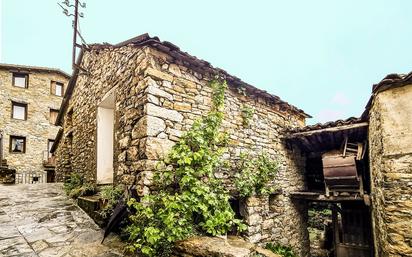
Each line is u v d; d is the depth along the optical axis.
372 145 4.68
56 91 17.02
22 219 4.67
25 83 15.95
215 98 4.74
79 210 5.29
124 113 4.54
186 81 4.38
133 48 4.48
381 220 3.94
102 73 6.11
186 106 4.30
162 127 3.91
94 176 6.04
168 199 3.48
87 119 7.00
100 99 6.04
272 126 6.30
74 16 6.00
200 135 4.01
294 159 7.23
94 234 4.09
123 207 3.76
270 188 5.65
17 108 15.46
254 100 5.83
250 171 5.20
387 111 3.56
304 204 7.65
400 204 3.35
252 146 5.56
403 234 3.29
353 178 5.79
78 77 8.39
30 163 15.26
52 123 16.58
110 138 6.27
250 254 2.88
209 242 3.13
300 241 7.00
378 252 4.41
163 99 3.99
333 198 6.11
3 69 15.09
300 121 7.71
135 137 3.99
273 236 5.77
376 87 3.66
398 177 3.40
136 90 4.14
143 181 3.63
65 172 8.90
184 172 3.66
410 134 3.37
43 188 7.57
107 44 5.41
